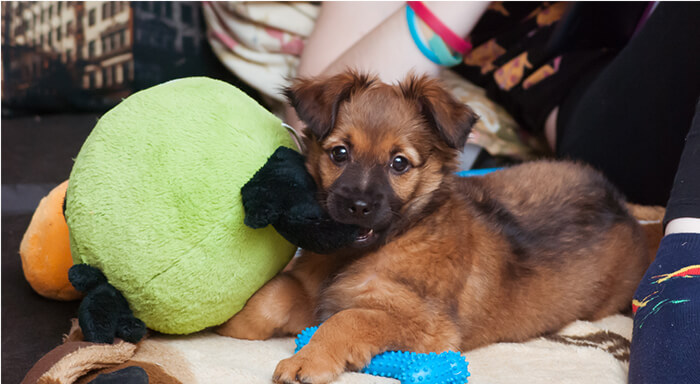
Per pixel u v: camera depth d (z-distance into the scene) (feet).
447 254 2.88
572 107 3.92
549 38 4.07
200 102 2.76
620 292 3.21
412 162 2.89
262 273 2.83
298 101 2.89
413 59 3.72
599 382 2.69
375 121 2.86
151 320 2.74
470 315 2.90
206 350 2.74
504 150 4.16
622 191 3.79
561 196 3.25
